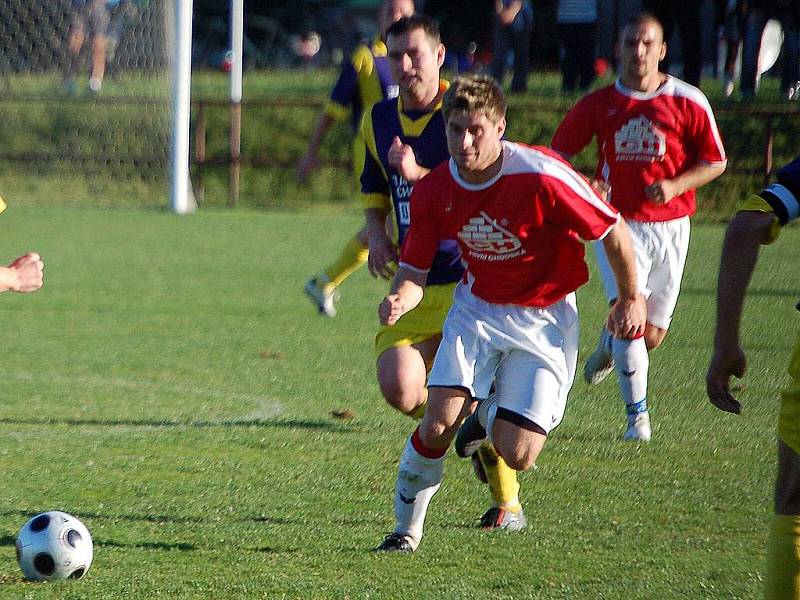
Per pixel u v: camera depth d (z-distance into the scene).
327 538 17.27
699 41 63.22
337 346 34.22
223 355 32.78
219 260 52.03
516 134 69.56
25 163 76.62
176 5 66.94
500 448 16.03
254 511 18.69
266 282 46.34
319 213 70.62
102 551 16.58
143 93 74.56
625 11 74.31
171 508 18.80
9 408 26.33
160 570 15.75
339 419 25.41
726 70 73.06
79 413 25.86
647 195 23.80
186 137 69.88
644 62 25.08
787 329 36.44
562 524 18.02
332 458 22.11
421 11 95.50
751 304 41.16
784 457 11.85
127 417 25.50
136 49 74.56
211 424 24.86
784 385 28.88
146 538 17.20
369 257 19.94
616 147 25.22
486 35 101.38
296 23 122.25
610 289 24.09
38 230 60.88
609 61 76.44
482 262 16.20
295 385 29.00
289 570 15.77
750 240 11.34
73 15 74.81
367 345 34.41
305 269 49.88
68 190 75.44
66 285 45.00
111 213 68.50
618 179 25.20
